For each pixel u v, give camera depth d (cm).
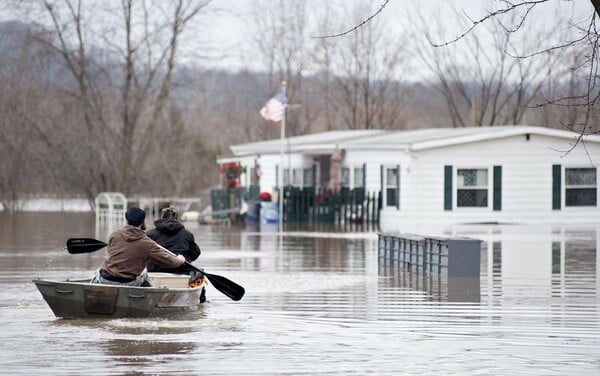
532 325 4119
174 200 14875
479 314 4409
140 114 15900
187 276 4503
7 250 7781
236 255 7350
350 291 5203
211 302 4769
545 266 6444
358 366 3306
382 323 4153
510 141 11081
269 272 6138
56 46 15375
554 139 11138
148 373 3183
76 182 15525
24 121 15438
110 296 4156
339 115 19125
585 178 11238
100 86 15625
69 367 3262
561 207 11181
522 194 11100
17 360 3369
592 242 8350
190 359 3394
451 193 11031
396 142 11150
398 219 11206
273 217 12031
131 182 15712
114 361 3356
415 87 19062
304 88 19388
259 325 4088
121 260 4262
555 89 15688
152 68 15738
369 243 8519
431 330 3994
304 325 4100
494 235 9219
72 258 7081
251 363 3338
